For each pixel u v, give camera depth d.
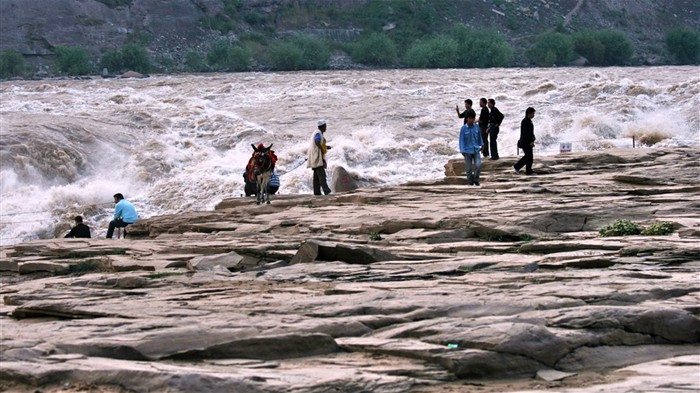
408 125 49.72
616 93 52.53
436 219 17.03
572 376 7.06
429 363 7.18
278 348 7.55
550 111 51.22
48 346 7.48
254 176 24.03
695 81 51.00
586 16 151.12
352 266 12.49
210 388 6.40
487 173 26.64
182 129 48.66
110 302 9.80
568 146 30.88
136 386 6.54
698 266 11.41
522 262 12.01
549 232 16.00
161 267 14.39
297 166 38.59
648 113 48.09
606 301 8.93
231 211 23.33
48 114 52.66
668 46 147.00
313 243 13.31
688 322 8.02
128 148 44.19
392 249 14.30
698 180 21.77
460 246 14.23
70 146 42.47
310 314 8.69
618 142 42.94
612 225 15.20
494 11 145.62
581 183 22.48
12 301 10.80
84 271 15.30
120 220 22.72
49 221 35.75
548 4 151.50
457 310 8.61
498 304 8.71
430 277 11.36
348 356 7.50
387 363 7.21
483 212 17.59
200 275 12.63
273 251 14.93
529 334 7.31
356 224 18.16
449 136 46.72
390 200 21.84
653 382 6.52
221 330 7.79
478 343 7.26
